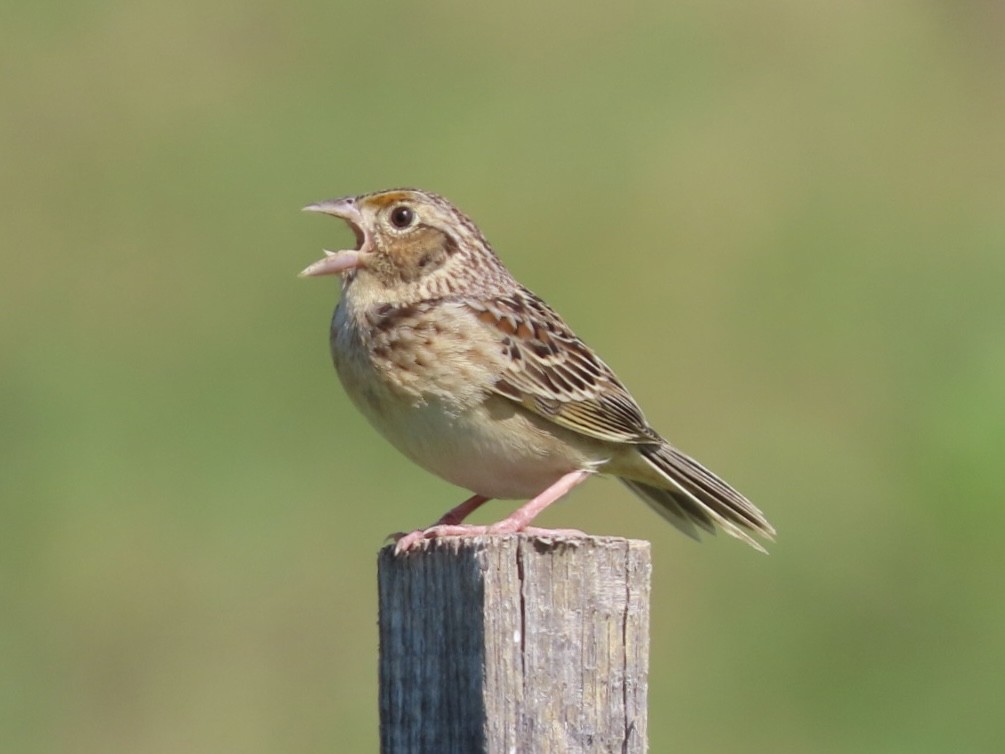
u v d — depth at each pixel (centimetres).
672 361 1683
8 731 1405
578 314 1700
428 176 1773
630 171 1792
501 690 645
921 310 1761
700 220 1781
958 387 1694
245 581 1478
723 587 1539
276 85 1856
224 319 1655
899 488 1636
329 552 1490
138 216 1723
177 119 1802
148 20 1891
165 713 1411
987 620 1566
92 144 1780
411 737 657
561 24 1975
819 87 1936
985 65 2000
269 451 1566
